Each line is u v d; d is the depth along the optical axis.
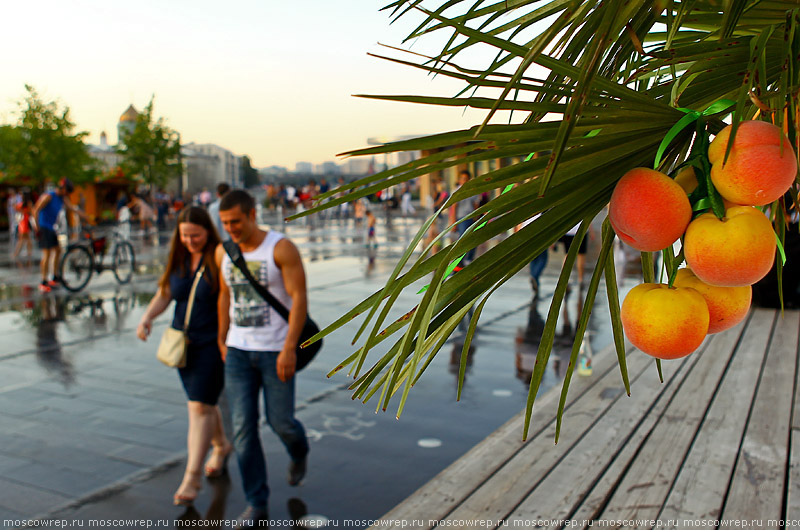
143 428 4.87
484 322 8.19
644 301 0.69
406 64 0.66
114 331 8.28
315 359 6.76
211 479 3.98
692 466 2.61
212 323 3.63
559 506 2.31
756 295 6.59
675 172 0.73
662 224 0.64
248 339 3.48
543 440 3.00
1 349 7.32
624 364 0.80
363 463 4.16
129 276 12.80
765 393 3.63
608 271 0.79
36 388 5.87
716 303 0.71
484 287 0.69
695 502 2.29
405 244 20.33
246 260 3.42
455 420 4.92
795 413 3.26
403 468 4.09
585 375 4.18
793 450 2.75
